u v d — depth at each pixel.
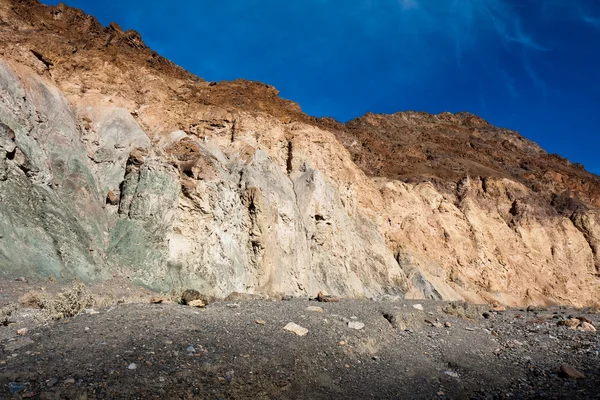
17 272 13.95
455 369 10.66
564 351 12.88
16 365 6.61
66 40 27.80
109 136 23.52
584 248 49.41
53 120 21.36
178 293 14.35
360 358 10.04
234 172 26.72
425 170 52.38
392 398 8.15
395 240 38.69
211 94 35.00
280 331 10.40
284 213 26.86
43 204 17.31
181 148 23.98
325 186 31.73
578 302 44.91
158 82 30.64
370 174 47.38
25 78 21.30
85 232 18.52
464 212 45.75
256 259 24.00
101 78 26.66
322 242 29.48
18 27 26.34
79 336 8.14
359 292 29.17
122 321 9.32
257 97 38.19
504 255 44.06
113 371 6.79
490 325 17.06
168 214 20.56
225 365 7.82
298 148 33.84
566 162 79.75
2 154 16.52
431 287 35.12
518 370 10.96
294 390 7.67
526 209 49.97
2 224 14.85
